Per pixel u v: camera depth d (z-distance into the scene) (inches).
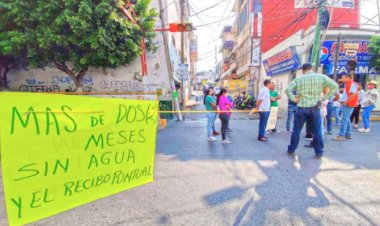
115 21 259.1
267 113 248.2
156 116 92.4
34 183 63.9
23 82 348.8
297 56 512.7
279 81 642.2
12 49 252.5
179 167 170.1
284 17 754.2
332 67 460.4
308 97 181.2
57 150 67.4
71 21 230.1
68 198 70.6
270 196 123.6
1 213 107.9
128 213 108.7
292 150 197.3
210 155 200.7
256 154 201.3
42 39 236.7
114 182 81.2
